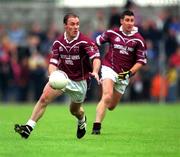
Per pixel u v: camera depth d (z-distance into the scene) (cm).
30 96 8369
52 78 3344
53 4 9931
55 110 6469
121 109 6731
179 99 8356
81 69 3553
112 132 4059
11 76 8269
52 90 3416
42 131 4072
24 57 8256
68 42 3509
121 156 2958
